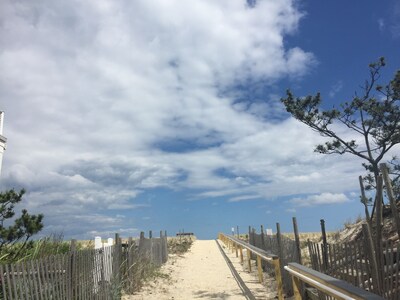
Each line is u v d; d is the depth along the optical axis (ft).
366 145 43.86
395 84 42.68
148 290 42.16
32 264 20.97
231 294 39.34
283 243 39.01
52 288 22.79
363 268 20.72
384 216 38.40
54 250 32.94
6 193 32.07
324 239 25.95
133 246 45.80
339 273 22.93
